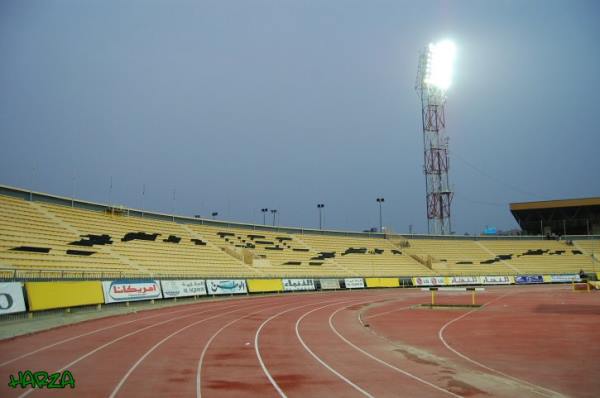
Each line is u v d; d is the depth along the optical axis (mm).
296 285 56688
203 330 22984
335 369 14547
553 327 24797
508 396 11555
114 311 29266
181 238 55312
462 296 50812
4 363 14258
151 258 45312
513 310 34500
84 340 18750
